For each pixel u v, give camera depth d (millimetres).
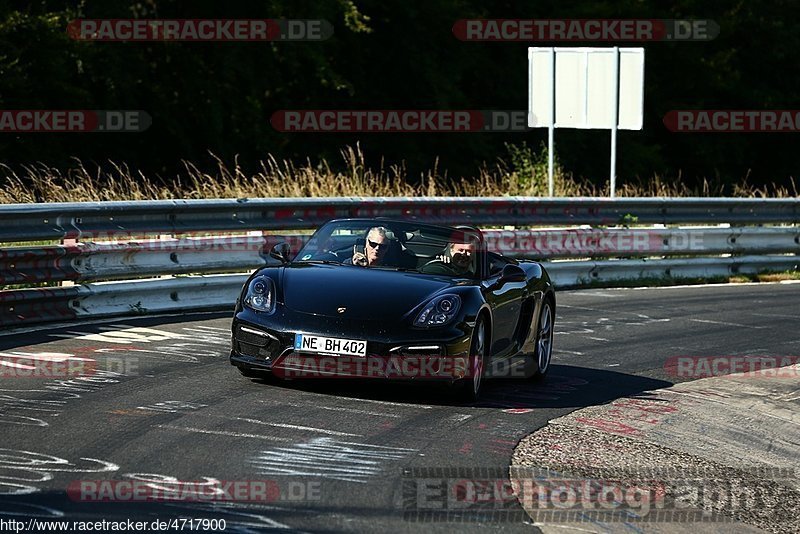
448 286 30906
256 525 18609
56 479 20578
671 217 64625
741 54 141125
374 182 72375
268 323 29344
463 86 116750
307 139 103750
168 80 93125
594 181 121500
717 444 28453
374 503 20500
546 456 25422
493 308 31781
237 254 46500
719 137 137750
